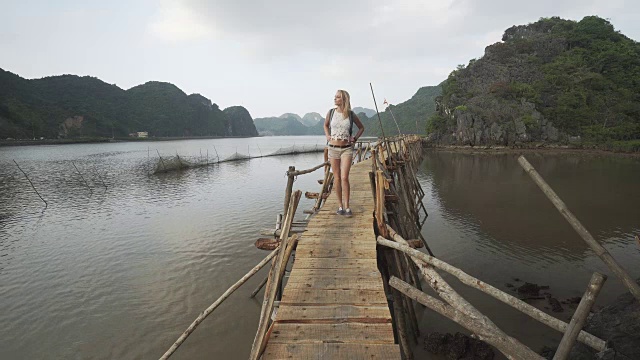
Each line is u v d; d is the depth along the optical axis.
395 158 15.70
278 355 2.68
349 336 2.92
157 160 46.09
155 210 16.55
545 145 54.97
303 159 50.41
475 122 59.50
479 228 13.09
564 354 2.34
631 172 28.38
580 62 67.19
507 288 8.23
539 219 14.20
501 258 10.03
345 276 3.97
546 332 6.35
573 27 79.31
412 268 7.41
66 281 8.86
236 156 48.72
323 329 3.02
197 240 11.88
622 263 9.52
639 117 57.25
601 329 4.27
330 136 5.89
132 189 22.70
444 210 16.19
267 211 16.05
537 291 7.87
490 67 71.50
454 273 3.84
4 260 10.26
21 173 31.14
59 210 16.73
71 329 6.83
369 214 6.37
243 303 7.73
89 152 65.31
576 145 53.28
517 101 60.75
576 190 20.48
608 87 62.41
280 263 3.60
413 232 10.38
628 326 4.00
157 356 6.05
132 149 77.69
